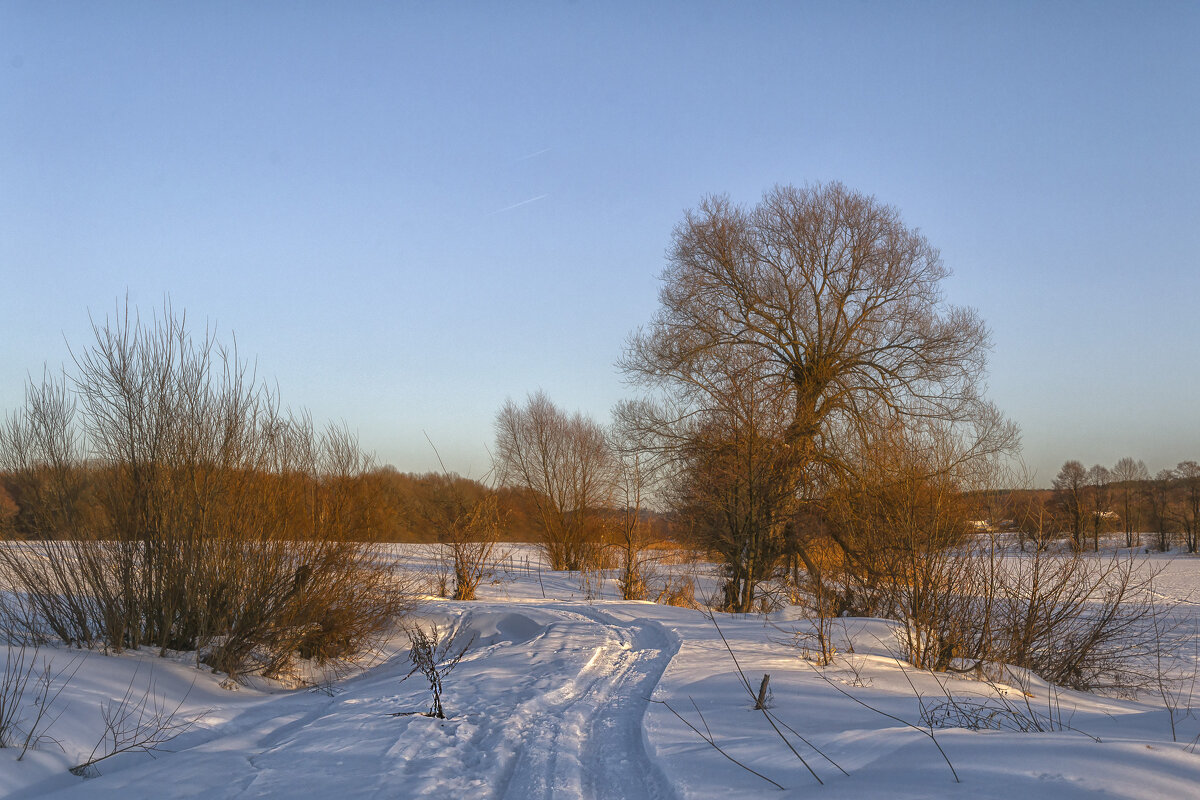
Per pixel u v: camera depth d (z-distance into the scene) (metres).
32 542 9.22
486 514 21.50
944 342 26.55
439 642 13.88
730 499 21.56
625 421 27.30
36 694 6.79
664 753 5.79
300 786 5.25
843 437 24.70
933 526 11.73
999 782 4.02
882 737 5.41
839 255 27.50
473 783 5.30
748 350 27.36
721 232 27.89
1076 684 11.34
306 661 11.34
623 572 24.14
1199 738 5.32
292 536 10.77
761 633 13.16
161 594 9.65
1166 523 47.69
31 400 9.44
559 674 9.70
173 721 7.16
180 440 9.82
